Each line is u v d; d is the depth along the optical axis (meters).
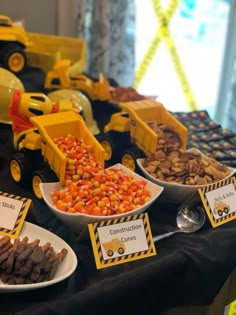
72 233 0.79
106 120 1.27
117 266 0.72
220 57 2.26
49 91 1.31
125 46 1.91
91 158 0.86
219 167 0.94
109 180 0.82
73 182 0.81
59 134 0.90
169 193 0.88
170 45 2.25
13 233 0.74
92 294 0.67
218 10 2.20
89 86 1.32
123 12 1.83
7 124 1.12
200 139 1.20
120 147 1.01
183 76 2.32
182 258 0.76
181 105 2.37
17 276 0.64
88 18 1.84
